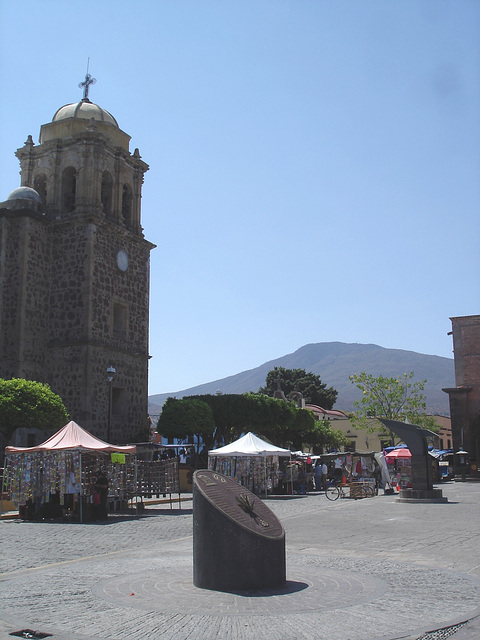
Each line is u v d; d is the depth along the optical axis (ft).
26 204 125.49
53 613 25.05
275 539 29.40
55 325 123.44
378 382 195.31
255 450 95.76
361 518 64.90
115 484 77.66
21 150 133.39
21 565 38.63
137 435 128.57
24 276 120.06
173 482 82.64
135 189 140.15
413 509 75.51
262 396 142.72
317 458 136.15
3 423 93.97
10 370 117.39
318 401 320.29
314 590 28.37
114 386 125.39
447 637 21.77
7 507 79.82
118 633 22.29
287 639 21.38
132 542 49.88
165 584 29.89
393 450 133.28
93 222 124.77
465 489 121.39
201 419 126.62
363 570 33.60
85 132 128.36
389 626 22.88
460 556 38.99
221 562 28.86
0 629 23.09
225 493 31.30
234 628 22.66
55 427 98.73
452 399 175.42
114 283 129.29
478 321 177.88
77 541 50.78
